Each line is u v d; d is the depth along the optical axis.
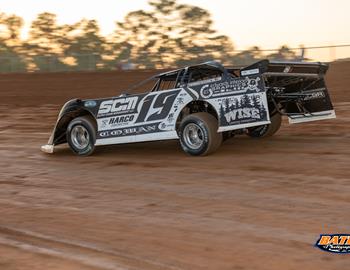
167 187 6.59
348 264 3.96
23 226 5.41
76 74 33.31
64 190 6.84
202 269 4.04
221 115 7.85
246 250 4.34
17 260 4.48
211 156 8.25
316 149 8.33
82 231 5.12
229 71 8.25
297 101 8.76
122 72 32.59
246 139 9.67
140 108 8.65
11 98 23.44
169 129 8.37
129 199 6.16
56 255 4.54
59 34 57.41
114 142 8.93
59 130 9.87
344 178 6.37
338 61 24.91
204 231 4.86
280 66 7.70
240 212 5.34
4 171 8.38
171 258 4.29
